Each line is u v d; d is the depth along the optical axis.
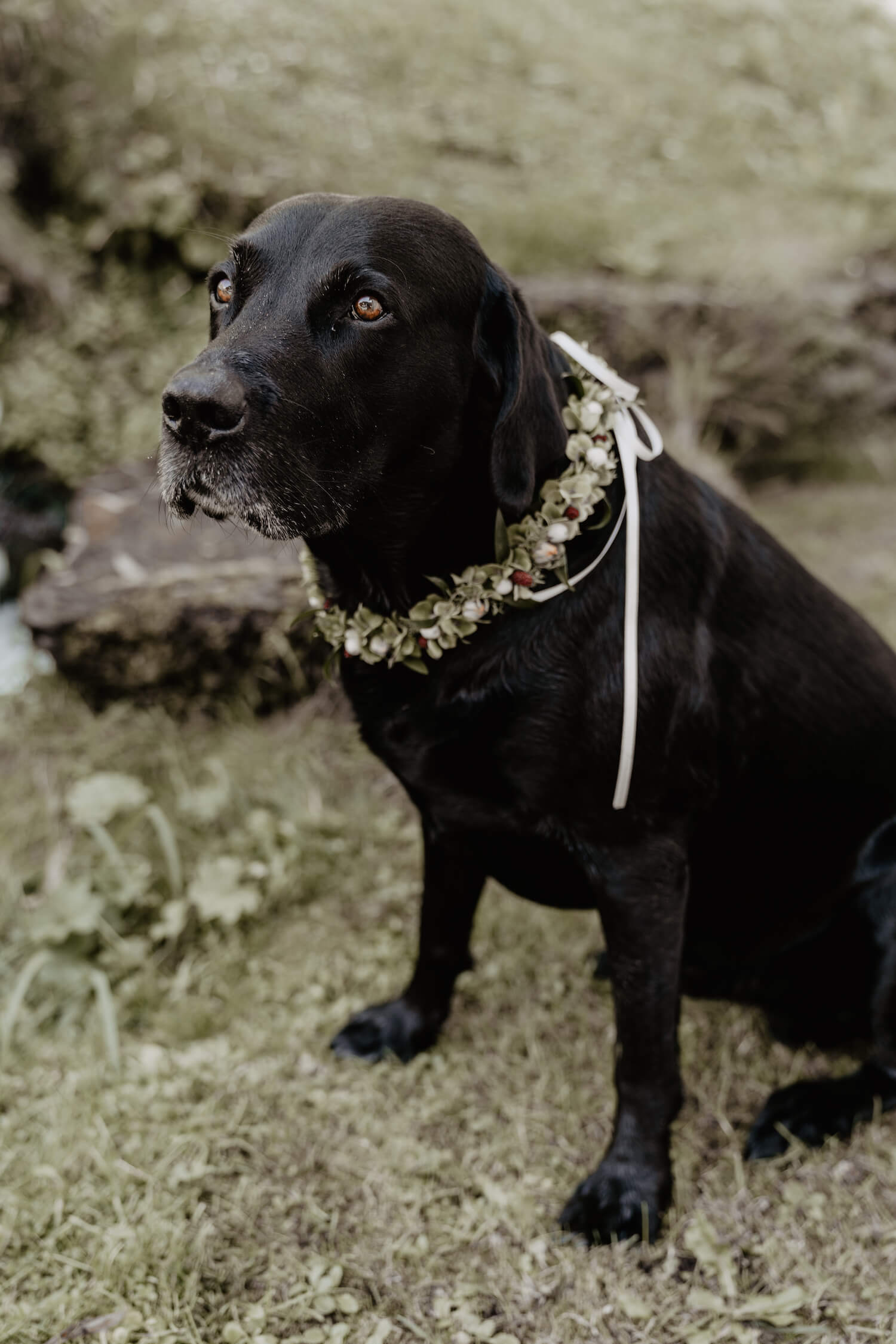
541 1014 2.58
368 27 6.80
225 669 3.58
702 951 2.35
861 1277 1.97
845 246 5.73
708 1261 1.99
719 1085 2.40
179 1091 2.37
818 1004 2.42
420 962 2.44
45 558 4.29
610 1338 1.90
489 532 1.85
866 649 2.24
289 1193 2.16
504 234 5.49
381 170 5.86
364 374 1.67
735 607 2.04
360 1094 2.38
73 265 5.58
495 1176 2.21
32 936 2.73
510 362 1.73
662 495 1.96
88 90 5.77
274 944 2.86
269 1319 1.92
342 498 1.73
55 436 5.29
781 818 2.15
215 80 6.04
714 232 5.79
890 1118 2.30
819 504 5.10
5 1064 2.49
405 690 1.90
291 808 3.20
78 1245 2.05
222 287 1.84
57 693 3.74
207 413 1.58
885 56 7.88
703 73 7.41
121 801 3.03
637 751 1.88
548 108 6.65
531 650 1.82
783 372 5.25
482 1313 1.95
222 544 3.76
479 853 2.10
